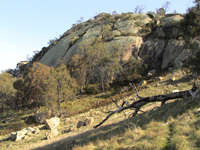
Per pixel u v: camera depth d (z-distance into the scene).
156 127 9.12
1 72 81.62
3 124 43.94
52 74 42.56
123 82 52.94
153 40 58.69
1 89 51.84
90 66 57.56
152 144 7.27
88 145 9.41
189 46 26.75
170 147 6.92
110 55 54.56
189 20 29.72
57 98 42.03
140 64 52.09
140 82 46.16
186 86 35.25
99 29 81.75
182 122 8.68
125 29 72.25
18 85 55.28
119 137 9.27
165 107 12.52
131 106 14.08
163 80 42.84
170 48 52.03
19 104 58.44
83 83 56.25
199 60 20.75
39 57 104.38
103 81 57.12
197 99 11.36
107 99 44.53
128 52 58.22
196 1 29.55
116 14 98.69
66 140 12.73
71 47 77.56
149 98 13.96
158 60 55.12
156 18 77.75
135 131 9.08
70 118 38.19
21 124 41.59
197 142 6.75
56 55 83.00
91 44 64.56
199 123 7.93
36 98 44.41
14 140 28.38
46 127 33.81
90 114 36.66
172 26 56.84
